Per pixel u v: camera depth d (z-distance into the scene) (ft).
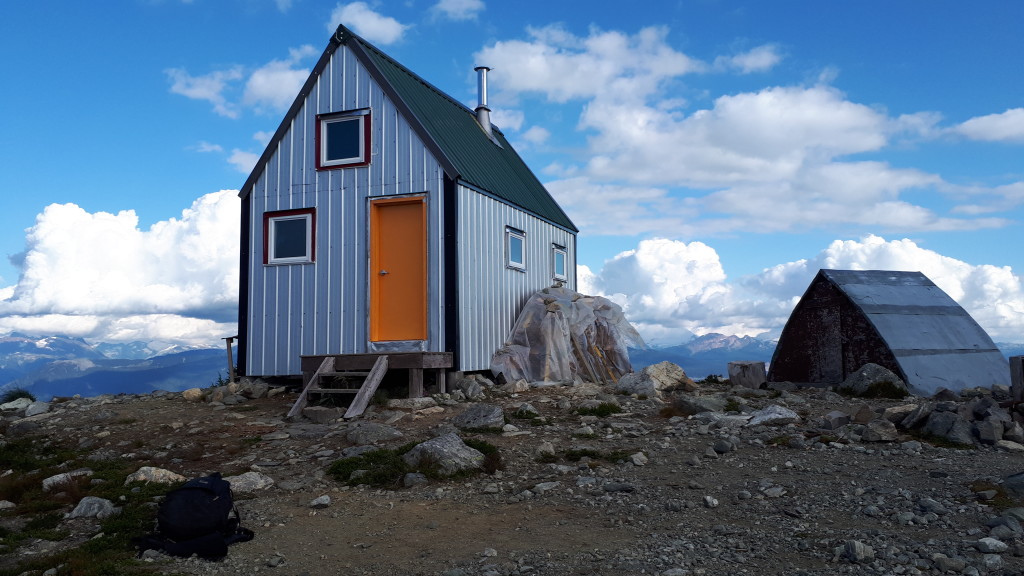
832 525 15.58
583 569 13.51
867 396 35.94
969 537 14.42
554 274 56.34
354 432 26.71
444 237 40.22
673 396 36.09
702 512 17.12
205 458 25.73
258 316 43.70
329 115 43.11
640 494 18.92
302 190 43.45
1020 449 22.52
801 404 33.12
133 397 41.04
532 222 52.26
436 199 40.52
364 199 41.96
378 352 36.94
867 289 41.68
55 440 29.81
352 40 42.91
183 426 31.19
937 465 20.65
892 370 38.17
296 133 43.93
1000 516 15.21
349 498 19.97
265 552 15.74
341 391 34.01
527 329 45.65
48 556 15.94
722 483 19.66
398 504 19.19
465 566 14.07
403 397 36.52
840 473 20.12
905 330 39.52
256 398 39.68
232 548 16.05
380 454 23.30
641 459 22.45
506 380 42.83
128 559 15.49
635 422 29.12
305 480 21.85
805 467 21.02
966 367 38.86
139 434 29.99
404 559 14.80
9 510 20.21
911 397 34.94
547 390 40.01
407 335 40.91
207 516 16.14
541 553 14.64
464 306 40.68
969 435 23.71
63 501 20.86
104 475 23.32
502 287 46.21
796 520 16.07
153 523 17.97
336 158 43.09
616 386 39.04
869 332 39.68
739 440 24.89
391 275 41.57
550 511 17.88
